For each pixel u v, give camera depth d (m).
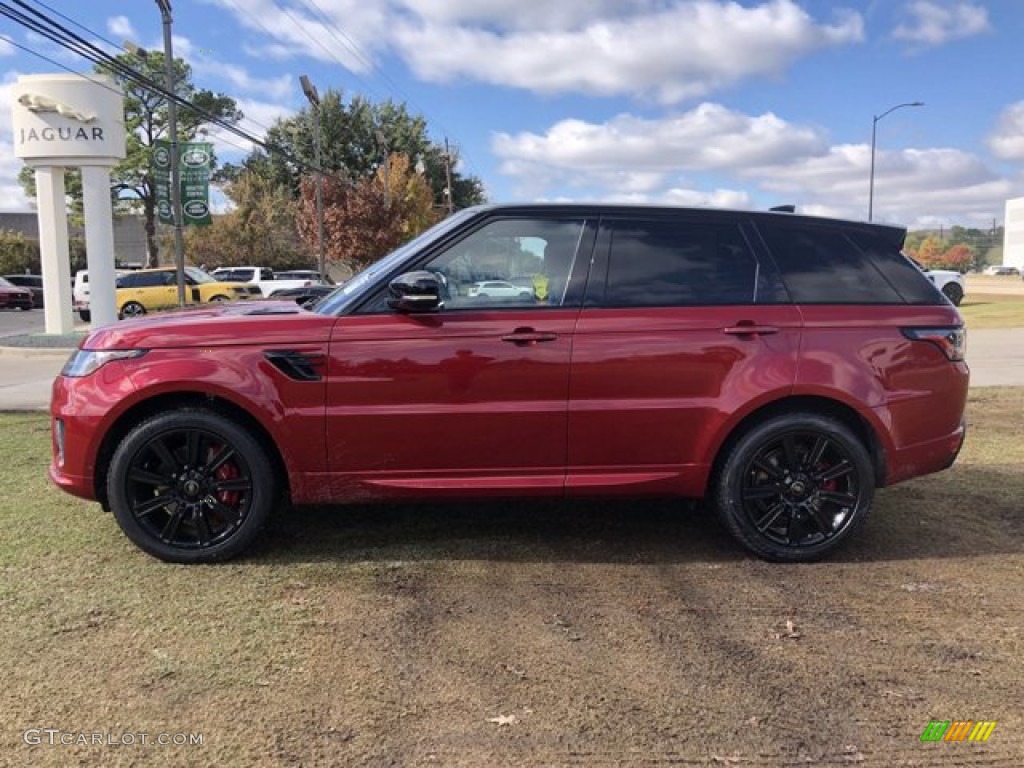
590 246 4.28
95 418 4.07
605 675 3.16
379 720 2.85
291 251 49.94
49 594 3.83
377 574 4.12
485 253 4.27
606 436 4.17
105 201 19.19
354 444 4.10
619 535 4.73
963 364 4.50
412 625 3.56
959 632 3.54
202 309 4.78
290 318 4.14
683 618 3.66
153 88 16.70
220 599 3.80
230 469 4.21
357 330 4.07
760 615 3.70
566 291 4.21
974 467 6.23
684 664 3.25
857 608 3.77
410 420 4.08
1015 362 12.51
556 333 4.11
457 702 2.97
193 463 4.17
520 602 3.81
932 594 3.94
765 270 4.32
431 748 2.70
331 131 57.59
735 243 4.35
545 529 4.82
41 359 16.62
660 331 4.15
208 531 4.23
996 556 4.43
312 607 3.73
